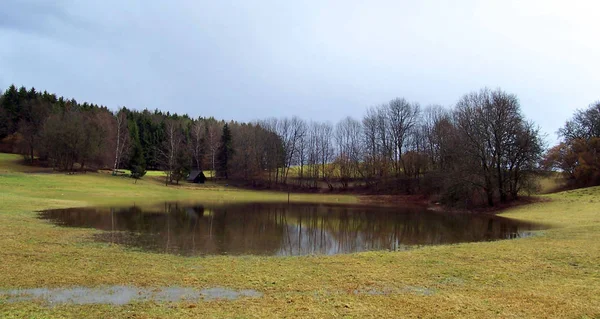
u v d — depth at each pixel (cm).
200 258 1614
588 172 5653
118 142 8325
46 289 1089
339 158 8994
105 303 982
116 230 2414
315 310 935
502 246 1858
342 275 1300
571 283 1188
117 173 7856
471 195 4769
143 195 5819
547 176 4869
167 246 1966
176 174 7981
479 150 4541
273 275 1294
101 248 1783
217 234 2472
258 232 2653
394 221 3550
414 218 3841
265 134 9675
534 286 1159
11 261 1377
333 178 8969
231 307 954
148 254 1678
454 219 3681
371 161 8488
